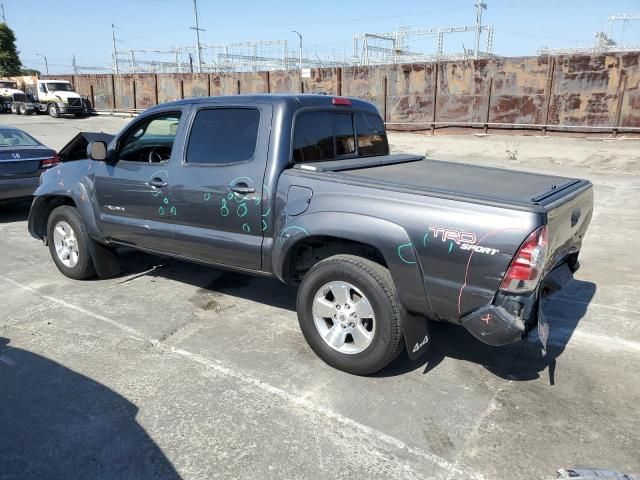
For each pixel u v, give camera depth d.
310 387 3.41
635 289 5.17
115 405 3.21
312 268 3.61
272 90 27.30
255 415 3.10
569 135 18.66
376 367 3.43
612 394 3.33
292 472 2.63
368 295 3.34
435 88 21.23
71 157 8.57
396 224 3.19
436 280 3.10
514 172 4.30
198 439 2.89
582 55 17.81
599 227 7.63
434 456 2.75
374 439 2.89
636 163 14.00
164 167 4.40
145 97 34.28
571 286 5.27
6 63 58.22
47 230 5.60
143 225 4.62
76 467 2.68
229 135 4.04
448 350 3.96
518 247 2.84
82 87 37.69
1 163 7.72
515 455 2.76
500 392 3.36
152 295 5.07
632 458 2.73
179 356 3.83
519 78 19.25
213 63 54.38
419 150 17.92
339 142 4.39
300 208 3.59
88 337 4.15
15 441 2.88
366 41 46.00
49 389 3.39
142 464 2.70
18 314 4.61
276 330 4.29
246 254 3.96
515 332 2.95
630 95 17.30
